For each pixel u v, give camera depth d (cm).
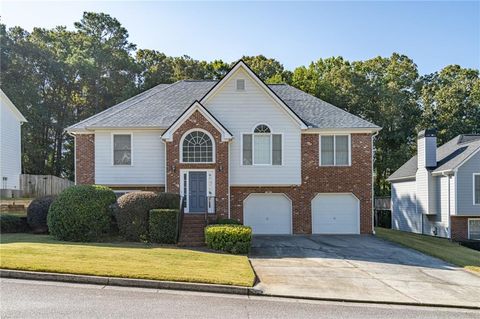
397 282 1391
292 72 4891
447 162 2839
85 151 2512
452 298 1218
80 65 4759
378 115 4722
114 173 2456
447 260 1817
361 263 1688
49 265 1227
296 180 2462
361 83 4656
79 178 2498
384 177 5050
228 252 1783
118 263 1314
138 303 980
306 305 1070
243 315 934
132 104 2719
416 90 5250
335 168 2542
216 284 1172
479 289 1345
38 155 4619
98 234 1894
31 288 1066
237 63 2459
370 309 1067
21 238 1838
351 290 1251
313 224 2533
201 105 2359
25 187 3494
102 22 5412
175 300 1027
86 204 1873
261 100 2475
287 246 2053
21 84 4462
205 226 2066
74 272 1177
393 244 2191
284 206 2531
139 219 1906
